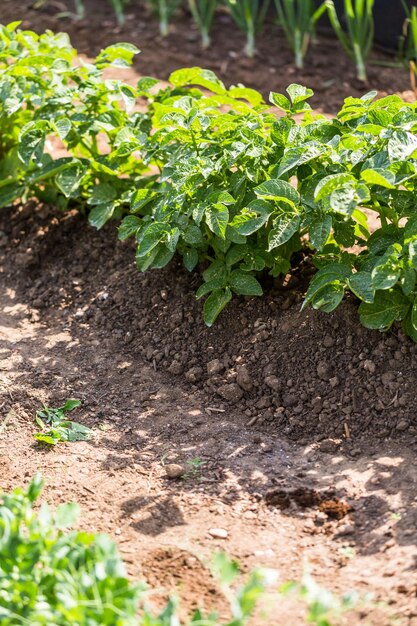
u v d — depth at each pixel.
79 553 2.56
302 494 2.75
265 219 2.86
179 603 2.62
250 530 2.71
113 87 3.10
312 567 2.65
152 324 3.04
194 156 2.95
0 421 2.89
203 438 2.86
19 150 3.06
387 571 2.63
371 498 2.74
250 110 3.03
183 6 4.06
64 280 3.15
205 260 3.06
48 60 3.16
